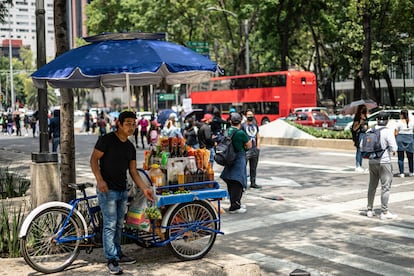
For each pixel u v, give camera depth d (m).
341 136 23.92
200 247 6.58
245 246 7.86
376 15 33.94
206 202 6.50
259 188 13.12
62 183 7.90
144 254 6.68
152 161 6.63
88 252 6.39
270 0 36.97
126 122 5.85
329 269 6.65
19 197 11.52
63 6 8.27
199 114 20.77
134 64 6.35
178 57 6.72
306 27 45.78
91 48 6.73
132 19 48.91
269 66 55.53
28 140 37.75
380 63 42.81
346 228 8.85
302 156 21.03
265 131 27.91
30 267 6.11
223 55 59.31
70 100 7.91
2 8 22.25
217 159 10.06
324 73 55.38
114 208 5.89
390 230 8.64
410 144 14.54
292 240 8.15
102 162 5.86
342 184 13.68
